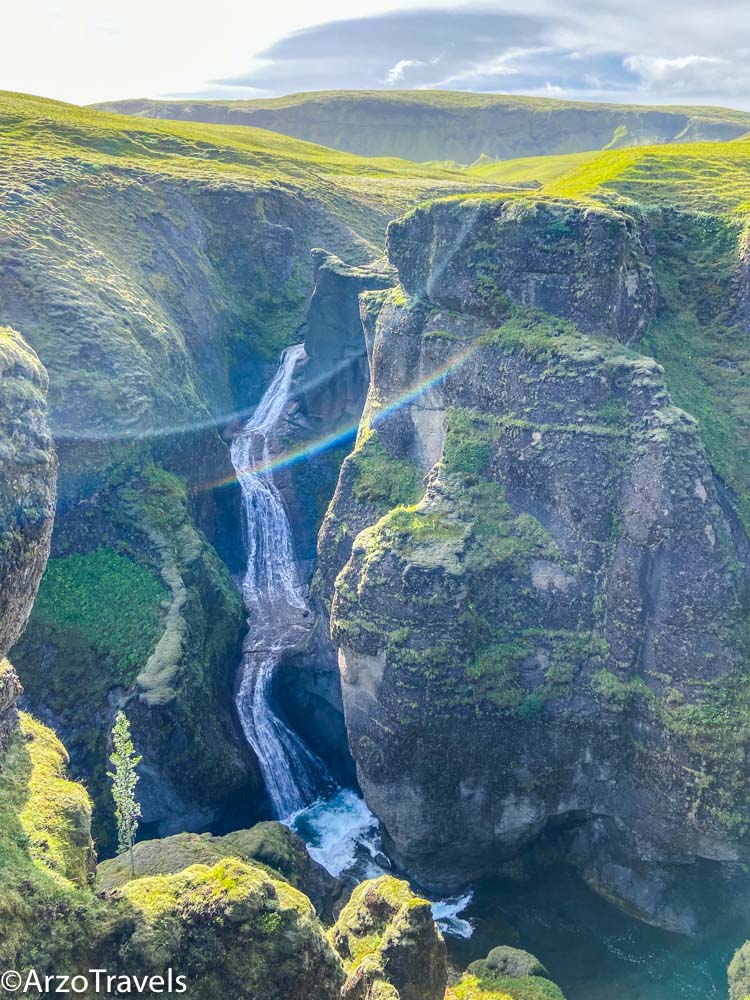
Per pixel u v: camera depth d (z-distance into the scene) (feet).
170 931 87.56
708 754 146.30
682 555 151.33
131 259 295.89
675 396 172.55
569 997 139.64
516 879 165.78
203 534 238.07
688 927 152.05
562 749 158.71
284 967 90.58
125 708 174.40
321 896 154.71
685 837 149.69
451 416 180.14
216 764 177.27
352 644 165.17
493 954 141.28
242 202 347.36
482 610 161.17
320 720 202.90
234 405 306.96
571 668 158.81
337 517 198.59
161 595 201.77
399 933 118.52
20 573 96.12
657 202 222.28
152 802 171.22
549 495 164.96
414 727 156.97
